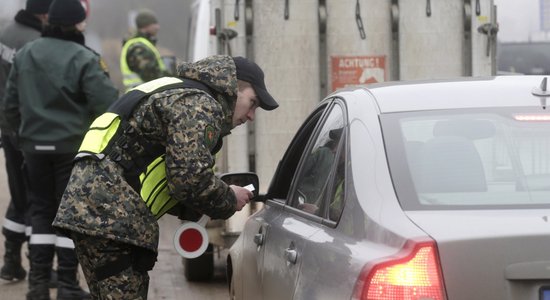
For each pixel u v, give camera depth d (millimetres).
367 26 14438
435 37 14500
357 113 6859
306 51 14352
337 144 6973
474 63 14516
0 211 22891
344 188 6371
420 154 6250
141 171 7230
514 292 5340
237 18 14227
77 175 7258
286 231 7258
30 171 12930
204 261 14992
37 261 13000
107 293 7273
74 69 12750
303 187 7621
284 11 14297
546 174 6090
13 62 13141
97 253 7258
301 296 6406
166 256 17734
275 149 14258
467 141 6332
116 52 29953
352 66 14422
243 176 8344
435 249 5367
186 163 7035
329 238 6289
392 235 5594
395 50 14477
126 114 7242
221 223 13922
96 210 7160
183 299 13969
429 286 5324
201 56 22344
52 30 12930
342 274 5793
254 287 8195
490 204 5844
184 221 7691
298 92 14336
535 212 5688
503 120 6520
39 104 12789
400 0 14453
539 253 5332
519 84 7055
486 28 14477
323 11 14297
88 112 12930
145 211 7230
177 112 7137
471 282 5328
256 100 7887
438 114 6621
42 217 13031
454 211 5746
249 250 8562
